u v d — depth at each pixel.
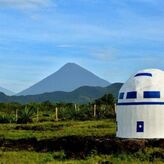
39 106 84.00
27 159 24.56
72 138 31.17
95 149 27.11
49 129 45.94
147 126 29.92
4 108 84.12
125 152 26.00
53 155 26.09
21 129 47.53
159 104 29.84
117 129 31.80
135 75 31.34
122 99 31.14
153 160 23.94
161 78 30.72
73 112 63.75
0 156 25.67
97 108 65.62
